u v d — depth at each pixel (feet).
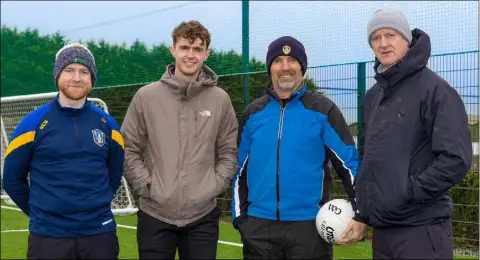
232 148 11.06
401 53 9.09
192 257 10.53
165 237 10.44
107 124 9.87
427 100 8.56
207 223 10.62
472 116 17.38
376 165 8.89
